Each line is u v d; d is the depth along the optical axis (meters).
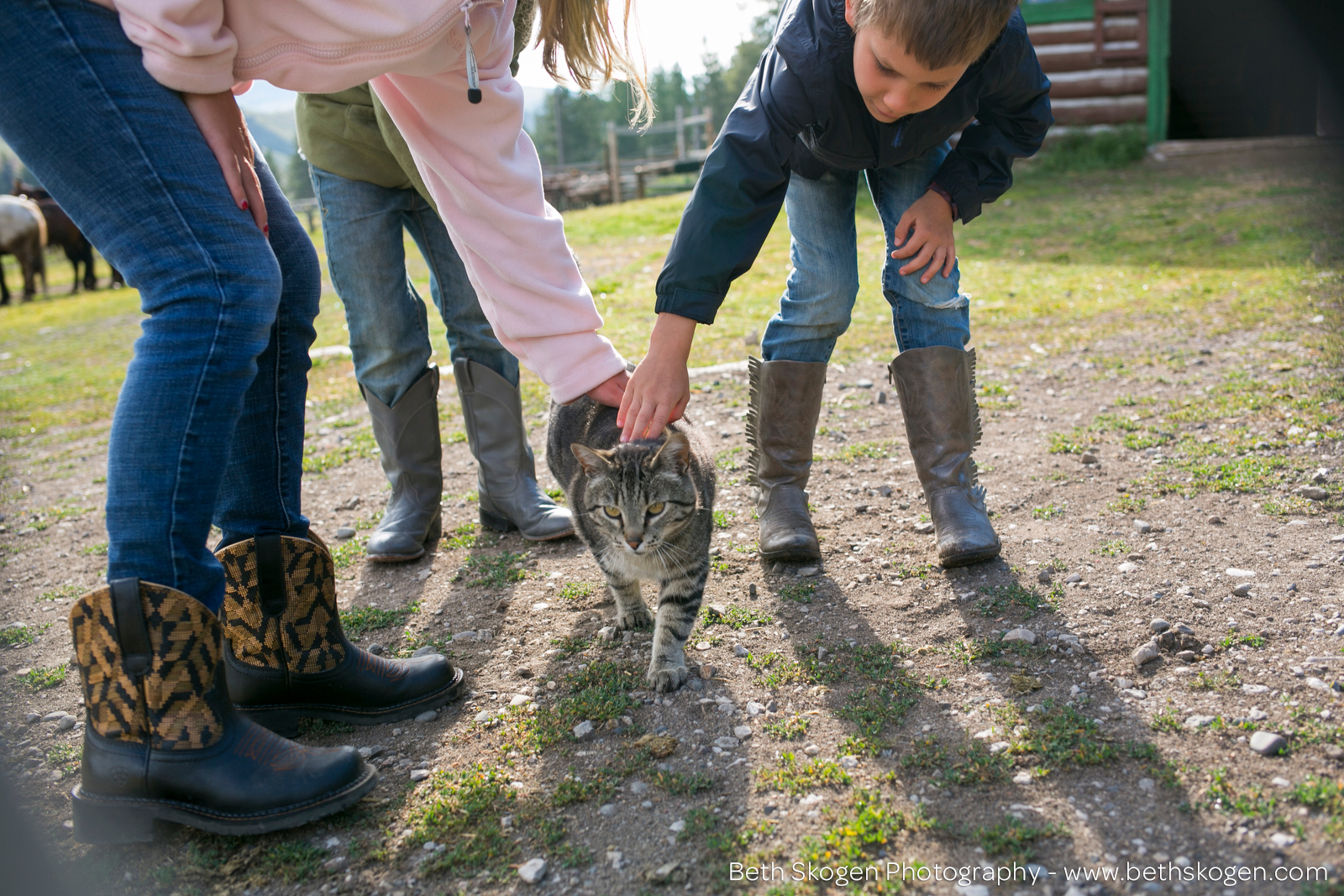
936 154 2.84
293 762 1.89
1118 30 13.25
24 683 2.66
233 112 1.86
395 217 3.21
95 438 5.90
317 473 4.49
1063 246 8.60
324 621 2.26
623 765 2.06
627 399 2.41
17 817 1.64
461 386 3.46
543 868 1.74
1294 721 1.95
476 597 3.05
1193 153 12.80
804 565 3.03
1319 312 5.26
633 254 10.89
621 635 2.75
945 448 2.94
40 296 15.66
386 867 1.79
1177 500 3.17
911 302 2.93
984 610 2.59
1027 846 1.70
